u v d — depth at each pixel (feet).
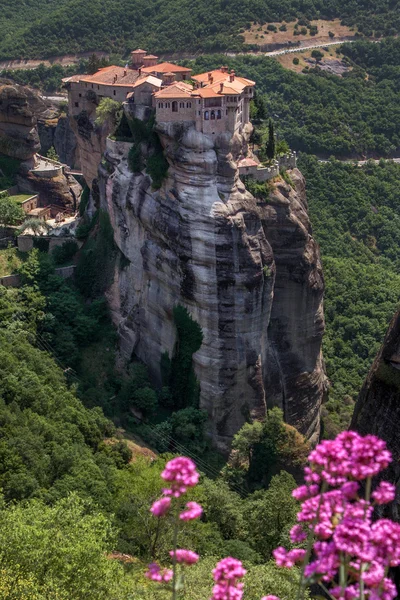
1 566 184.44
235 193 371.76
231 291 371.35
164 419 383.45
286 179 401.08
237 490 350.23
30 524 206.39
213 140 369.09
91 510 255.29
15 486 252.42
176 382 391.04
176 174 376.48
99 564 193.06
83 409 338.95
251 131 405.80
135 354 412.16
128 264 414.00
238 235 367.25
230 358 378.12
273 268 383.45
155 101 372.99
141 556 251.60
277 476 315.78
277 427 363.97
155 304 396.98
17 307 397.19
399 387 176.86
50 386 343.67
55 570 189.06
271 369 399.24
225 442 380.58
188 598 192.03
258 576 198.59
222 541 274.36
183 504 269.85
